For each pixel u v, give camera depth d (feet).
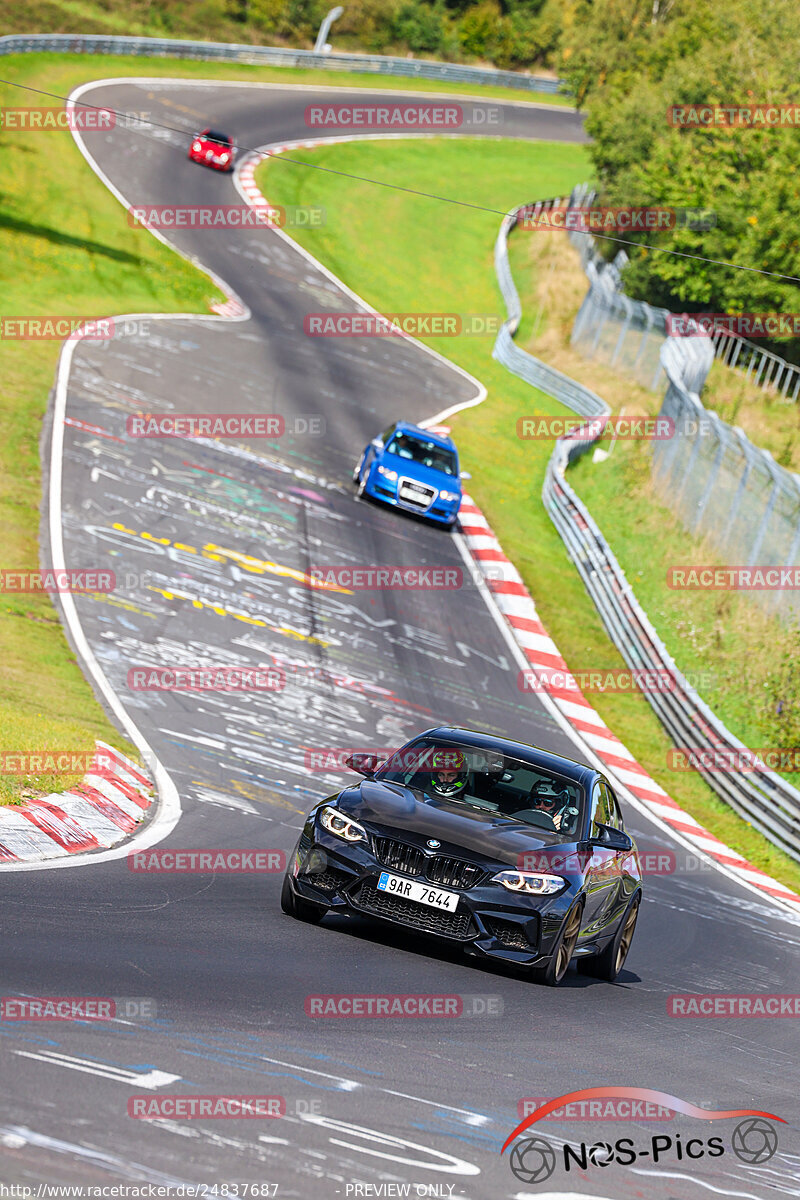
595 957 88.69
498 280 530.27
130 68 599.57
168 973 60.54
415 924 73.61
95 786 103.55
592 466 327.47
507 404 386.93
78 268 357.20
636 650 219.82
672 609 243.81
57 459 220.02
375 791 79.51
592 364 442.09
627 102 524.93
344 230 520.01
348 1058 53.47
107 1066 46.03
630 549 271.49
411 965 73.61
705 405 366.84
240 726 143.02
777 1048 81.41
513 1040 63.36
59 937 63.21
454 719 172.96
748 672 217.97
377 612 202.69
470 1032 62.59
